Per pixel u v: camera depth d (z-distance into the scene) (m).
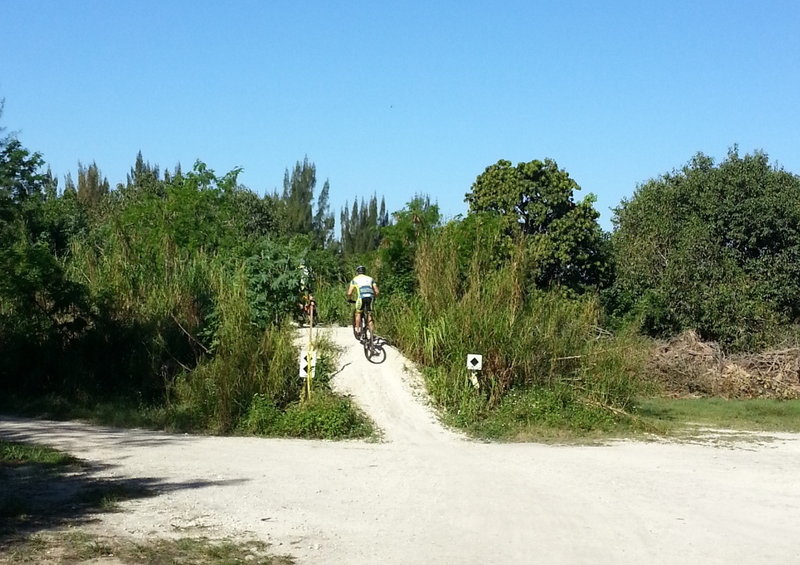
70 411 16.72
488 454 13.72
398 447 14.48
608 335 20.59
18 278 18.45
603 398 17.69
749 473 11.96
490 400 17.38
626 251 34.03
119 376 18.56
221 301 18.05
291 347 17.45
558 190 31.75
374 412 17.05
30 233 26.09
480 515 8.74
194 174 29.78
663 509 9.23
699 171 37.44
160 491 9.48
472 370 17.58
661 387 24.03
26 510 8.22
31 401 17.47
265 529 7.90
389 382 18.53
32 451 11.55
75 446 12.79
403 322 20.39
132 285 20.23
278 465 11.76
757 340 28.45
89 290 19.36
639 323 25.55
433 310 20.00
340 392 17.69
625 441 15.69
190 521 8.09
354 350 20.09
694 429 17.70
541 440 15.73
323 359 18.09
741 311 28.92
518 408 16.95
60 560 6.57
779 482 11.23
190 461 11.78
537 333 18.23
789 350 26.27
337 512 8.73
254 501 9.12
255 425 15.59
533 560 7.02
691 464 12.80
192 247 25.91
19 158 17.66
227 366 16.34
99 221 43.69
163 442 13.77
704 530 8.25
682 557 7.22
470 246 21.02
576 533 8.02
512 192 31.61
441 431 16.27
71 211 31.97
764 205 33.97
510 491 10.14
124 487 9.55
